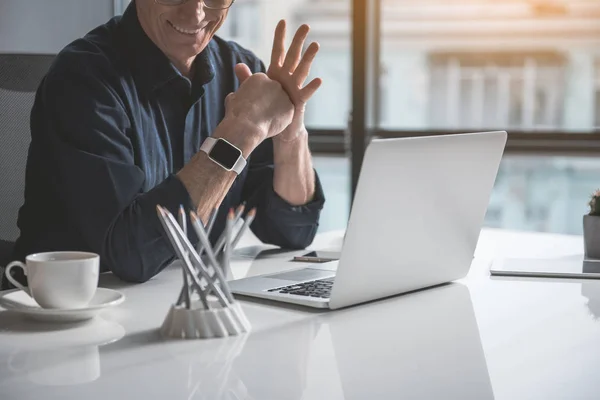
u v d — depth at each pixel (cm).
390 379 88
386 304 124
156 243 136
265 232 177
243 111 142
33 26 324
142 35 165
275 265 157
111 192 140
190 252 104
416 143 118
